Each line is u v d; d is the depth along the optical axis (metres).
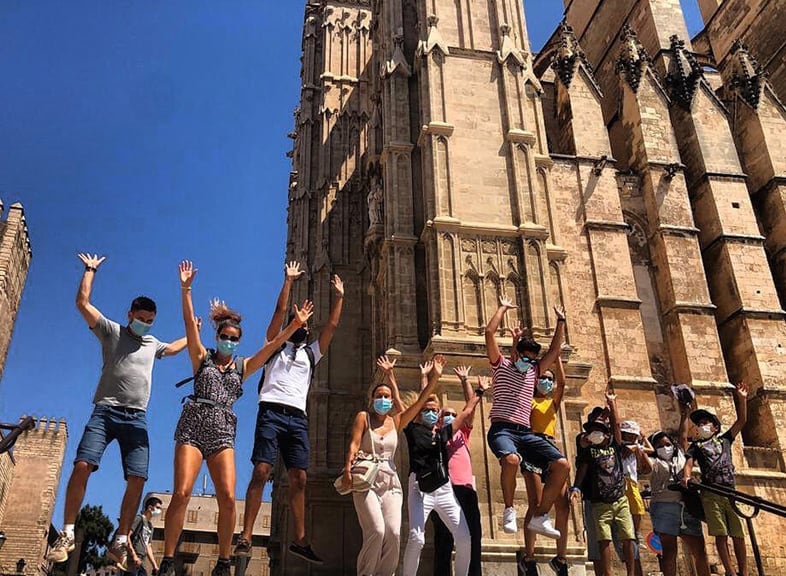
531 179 25.06
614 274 28.41
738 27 41.44
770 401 27.02
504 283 23.44
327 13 45.59
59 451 65.00
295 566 30.06
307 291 37.72
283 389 9.95
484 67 26.91
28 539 61.09
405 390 21.75
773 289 29.38
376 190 29.86
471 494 11.16
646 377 26.66
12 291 54.00
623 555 12.21
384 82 27.47
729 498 11.87
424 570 19.50
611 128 35.38
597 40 43.00
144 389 9.37
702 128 32.62
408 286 23.66
